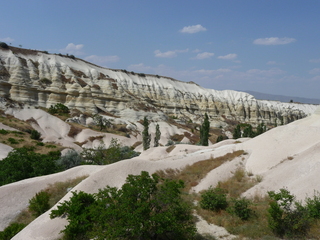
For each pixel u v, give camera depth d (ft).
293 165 70.44
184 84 465.88
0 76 234.38
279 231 44.83
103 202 43.34
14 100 228.02
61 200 62.64
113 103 298.15
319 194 53.36
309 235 42.83
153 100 380.78
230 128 381.60
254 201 60.49
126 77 383.04
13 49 276.62
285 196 47.32
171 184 46.32
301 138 84.33
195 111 423.64
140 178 46.19
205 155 95.55
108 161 118.42
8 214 63.31
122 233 36.45
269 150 85.05
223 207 57.41
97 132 216.54
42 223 54.03
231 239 45.06
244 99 488.44
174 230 39.32
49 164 94.48
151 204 42.50
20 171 85.46
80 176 80.53
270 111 495.82
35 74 260.42
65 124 215.31
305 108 599.98
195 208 58.44
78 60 334.85
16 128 183.01
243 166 83.97
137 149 199.21
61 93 265.13
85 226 48.24
